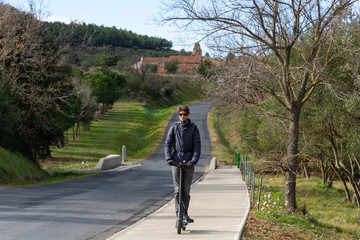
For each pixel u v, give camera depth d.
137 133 72.94
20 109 25.38
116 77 98.50
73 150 52.62
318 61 14.44
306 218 15.73
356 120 19.48
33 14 26.50
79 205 11.55
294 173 16.27
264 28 14.77
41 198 12.96
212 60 15.04
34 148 27.05
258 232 8.61
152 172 31.70
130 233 7.37
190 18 14.72
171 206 12.04
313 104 20.38
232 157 48.94
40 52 25.19
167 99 130.88
